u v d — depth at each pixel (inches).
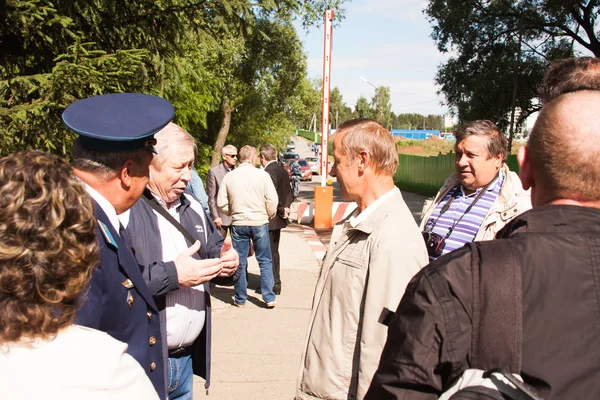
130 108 79.0
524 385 40.8
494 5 813.2
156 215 100.4
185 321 101.0
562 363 42.6
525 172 52.7
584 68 81.8
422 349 45.5
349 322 80.4
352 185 88.7
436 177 1141.1
